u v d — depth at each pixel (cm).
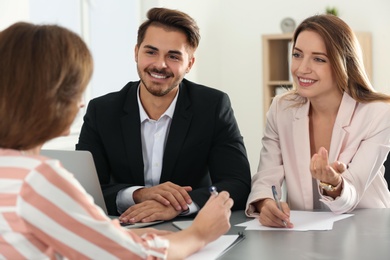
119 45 525
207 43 625
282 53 623
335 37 254
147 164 273
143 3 539
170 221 236
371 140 254
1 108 129
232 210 258
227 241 192
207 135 270
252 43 649
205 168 278
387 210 248
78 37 138
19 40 131
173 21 259
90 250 134
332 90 262
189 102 273
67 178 132
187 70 270
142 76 262
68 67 132
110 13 520
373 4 602
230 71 660
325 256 176
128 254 139
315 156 229
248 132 657
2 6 343
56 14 468
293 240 198
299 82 260
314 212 247
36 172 129
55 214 129
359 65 260
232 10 654
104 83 517
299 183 266
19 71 129
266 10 641
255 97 652
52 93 130
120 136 271
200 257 174
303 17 628
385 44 600
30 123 130
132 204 251
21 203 127
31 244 130
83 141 277
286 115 275
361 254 178
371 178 252
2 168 129
